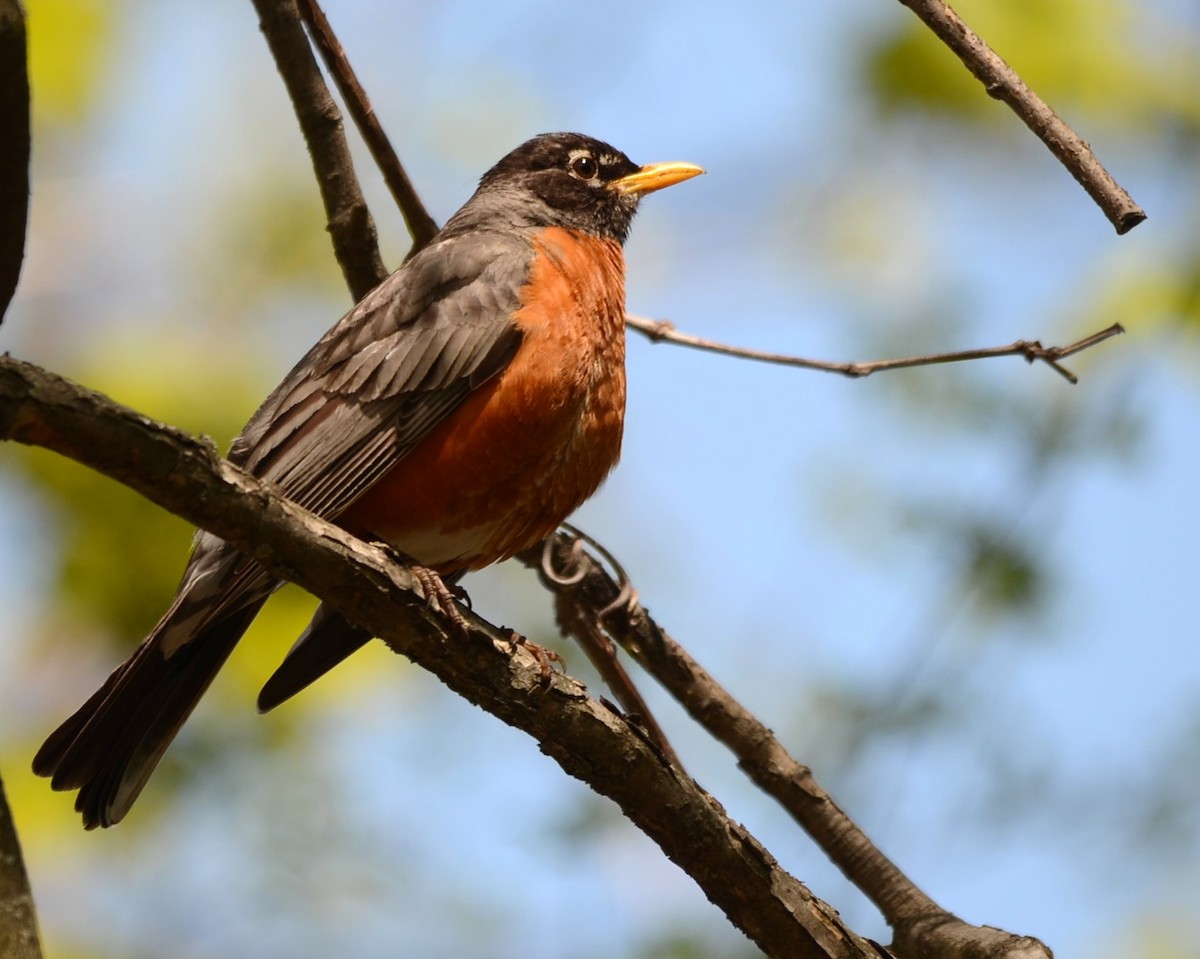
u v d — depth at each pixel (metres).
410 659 6.91
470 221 10.79
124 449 5.72
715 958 10.18
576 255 9.29
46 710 11.92
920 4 6.57
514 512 9.01
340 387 8.91
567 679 7.01
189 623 7.81
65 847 11.42
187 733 11.51
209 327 13.23
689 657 9.39
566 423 8.92
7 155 5.79
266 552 6.32
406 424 8.74
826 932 7.29
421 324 8.87
